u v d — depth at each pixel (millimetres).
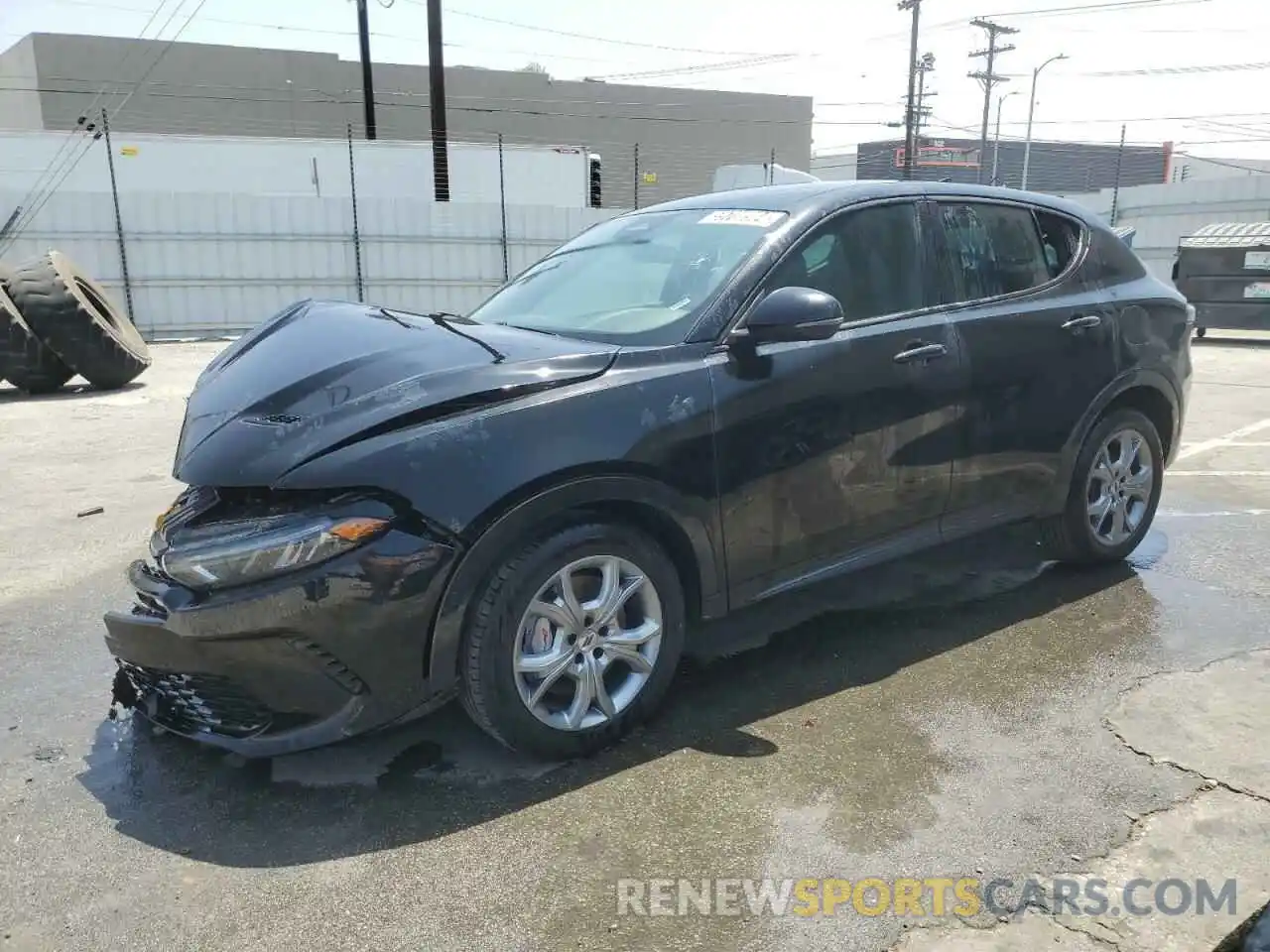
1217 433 7984
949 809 2635
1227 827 2521
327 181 23344
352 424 2619
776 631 3885
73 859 2504
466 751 3008
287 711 2648
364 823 2637
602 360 2934
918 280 3658
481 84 44594
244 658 2570
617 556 2893
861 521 3449
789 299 2994
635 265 3623
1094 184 52969
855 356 3344
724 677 3475
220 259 21172
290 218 21531
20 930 2234
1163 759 2867
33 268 11789
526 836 2559
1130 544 4516
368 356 2898
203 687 2709
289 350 3045
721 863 2430
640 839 2533
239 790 2820
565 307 3580
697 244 3527
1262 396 10055
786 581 3311
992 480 3844
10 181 21062
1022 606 4105
